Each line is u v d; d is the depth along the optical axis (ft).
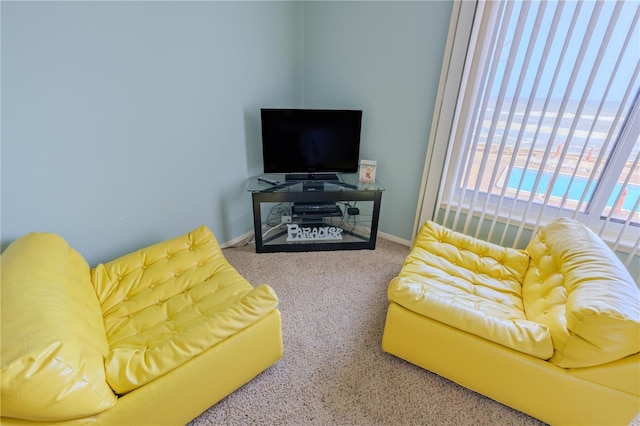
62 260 3.89
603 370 3.15
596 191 5.63
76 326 3.12
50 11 4.02
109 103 4.91
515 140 5.92
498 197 6.56
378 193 7.24
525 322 3.79
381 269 7.14
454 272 5.31
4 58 3.81
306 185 7.48
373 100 7.55
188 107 6.04
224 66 6.44
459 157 6.68
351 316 5.66
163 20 5.23
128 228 5.74
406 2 6.37
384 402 4.11
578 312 3.15
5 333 2.47
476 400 4.15
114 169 5.25
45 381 2.31
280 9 7.22
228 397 4.12
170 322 4.06
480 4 5.45
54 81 4.26
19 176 4.25
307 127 7.14
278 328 4.13
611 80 4.79
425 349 4.18
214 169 6.97
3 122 3.97
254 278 6.72
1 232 4.27
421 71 6.67
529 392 3.62
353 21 7.16
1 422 2.33
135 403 2.95
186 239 5.61
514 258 5.38
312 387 4.29
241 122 7.22
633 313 2.98
